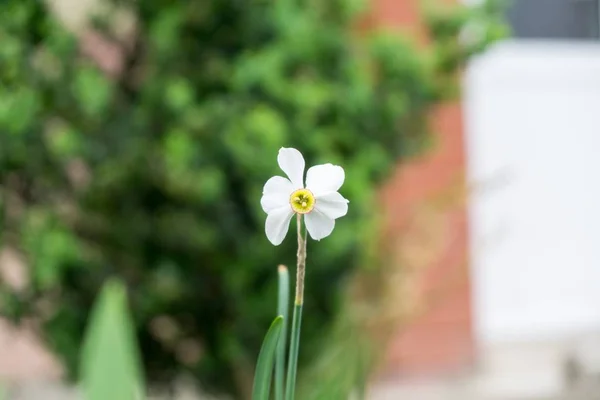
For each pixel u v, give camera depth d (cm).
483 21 391
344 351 206
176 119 338
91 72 340
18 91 323
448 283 555
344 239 335
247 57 351
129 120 347
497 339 679
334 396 139
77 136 332
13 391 529
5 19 328
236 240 341
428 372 612
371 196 356
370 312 360
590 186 710
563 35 705
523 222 692
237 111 335
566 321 702
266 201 106
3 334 571
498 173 663
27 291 357
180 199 338
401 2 555
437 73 393
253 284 346
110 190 334
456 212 601
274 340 112
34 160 335
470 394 579
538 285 696
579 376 604
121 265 343
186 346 376
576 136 708
